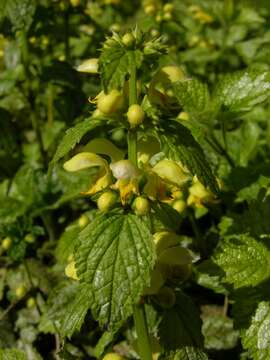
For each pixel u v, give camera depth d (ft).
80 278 0.85
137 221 0.87
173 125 0.89
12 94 1.84
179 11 2.45
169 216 0.98
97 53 1.97
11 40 1.80
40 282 1.53
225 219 1.28
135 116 0.84
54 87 1.94
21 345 1.44
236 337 1.34
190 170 0.86
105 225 0.87
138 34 0.86
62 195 1.64
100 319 0.84
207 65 2.30
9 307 1.49
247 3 2.80
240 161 1.50
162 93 0.93
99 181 0.92
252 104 1.24
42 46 2.03
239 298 1.06
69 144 0.87
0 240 1.65
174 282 1.01
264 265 1.03
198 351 1.00
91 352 1.40
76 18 2.26
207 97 1.31
